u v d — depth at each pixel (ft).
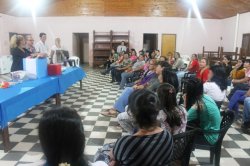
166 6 35.19
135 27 40.86
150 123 4.56
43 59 14.07
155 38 41.50
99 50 40.86
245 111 12.19
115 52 36.52
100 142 10.85
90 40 41.47
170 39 41.14
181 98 10.16
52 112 2.77
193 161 9.30
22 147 10.08
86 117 14.23
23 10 36.45
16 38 14.80
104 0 33.47
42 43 18.31
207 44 41.11
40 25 40.65
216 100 11.01
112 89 22.57
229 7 30.99
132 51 29.30
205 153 10.00
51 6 35.73
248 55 28.76
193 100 7.92
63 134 2.64
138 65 22.58
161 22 40.60
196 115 7.83
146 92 4.87
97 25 40.88
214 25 40.55
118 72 25.58
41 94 11.89
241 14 32.19
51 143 2.64
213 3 31.04
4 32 36.37
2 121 8.54
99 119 13.89
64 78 15.44
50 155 2.64
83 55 47.19
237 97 13.56
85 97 19.21
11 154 9.47
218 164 8.11
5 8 33.58
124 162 4.51
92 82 26.35
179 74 20.45
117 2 34.14
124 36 40.93
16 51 14.73
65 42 41.27
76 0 33.60
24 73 12.89
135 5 35.17
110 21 40.73
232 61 23.08
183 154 6.78
